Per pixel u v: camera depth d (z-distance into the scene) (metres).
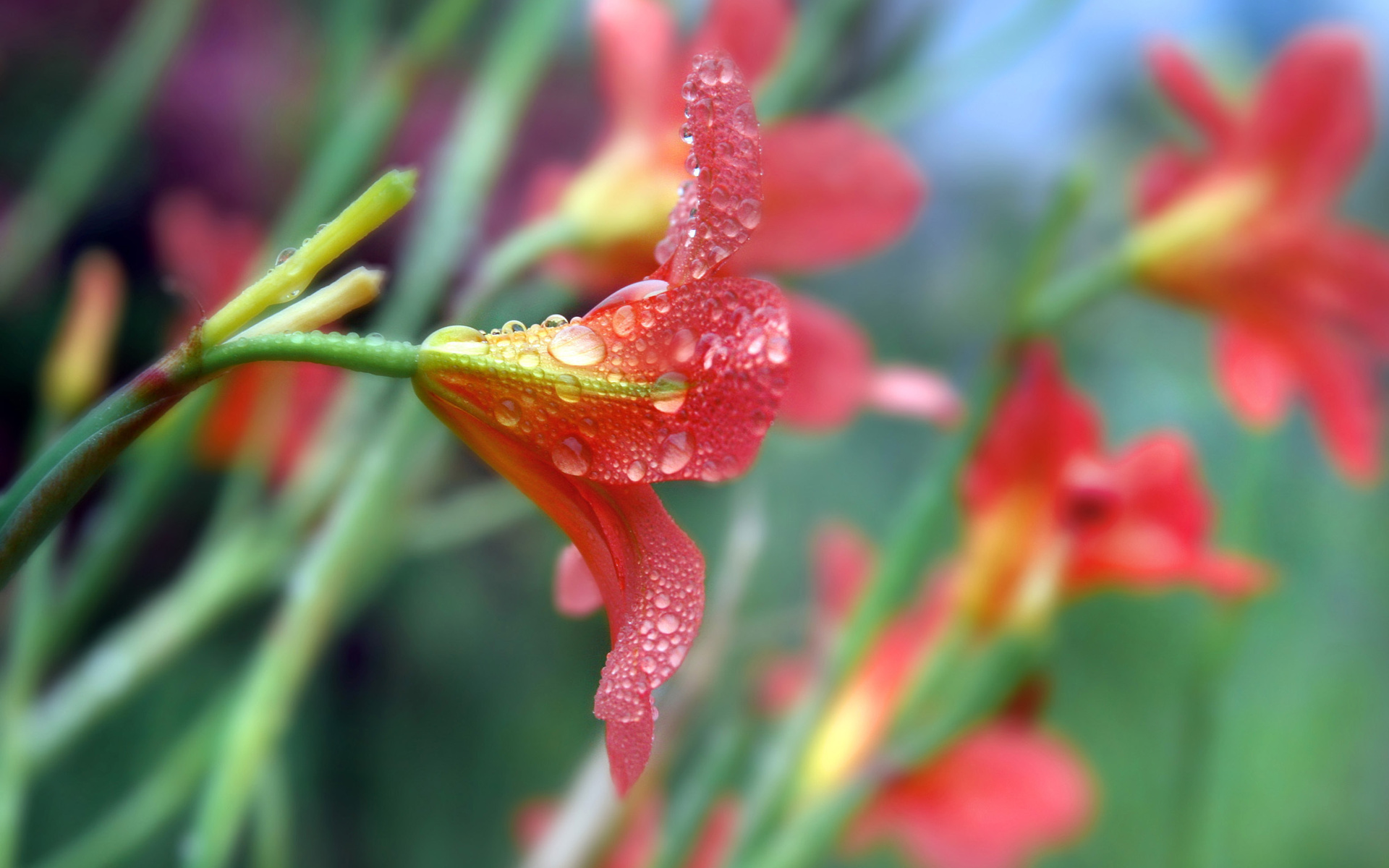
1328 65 0.44
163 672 0.65
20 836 0.64
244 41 0.69
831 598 0.46
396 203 0.27
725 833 0.40
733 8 0.39
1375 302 0.44
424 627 0.84
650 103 0.38
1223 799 0.46
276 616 0.41
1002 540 0.40
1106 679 0.86
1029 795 0.41
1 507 0.26
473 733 0.84
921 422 0.94
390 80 0.41
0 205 0.71
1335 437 0.45
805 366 0.41
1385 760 0.84
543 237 0.38
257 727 0.36
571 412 0.28
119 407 0.27
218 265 0.45
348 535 0.37
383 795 0.80
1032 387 0.40
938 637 0.40
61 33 0.72
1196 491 0.40
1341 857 0.80
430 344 0.28
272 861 0.37
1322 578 0.84
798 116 0.43
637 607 0.28
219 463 0.43
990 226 0.89
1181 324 0.69
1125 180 0.58
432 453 0.40
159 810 0.39
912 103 0.47
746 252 0.39
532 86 0.43
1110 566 0.40
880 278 0.92
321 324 0.27
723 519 0.82
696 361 0.28
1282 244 0.43
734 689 0.48
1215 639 0.43
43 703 0.42
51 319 0.73
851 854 0.50
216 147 0.69
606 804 0.37
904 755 0.38
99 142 0.47
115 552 0.39
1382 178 0.84
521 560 0.89
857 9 0.43
